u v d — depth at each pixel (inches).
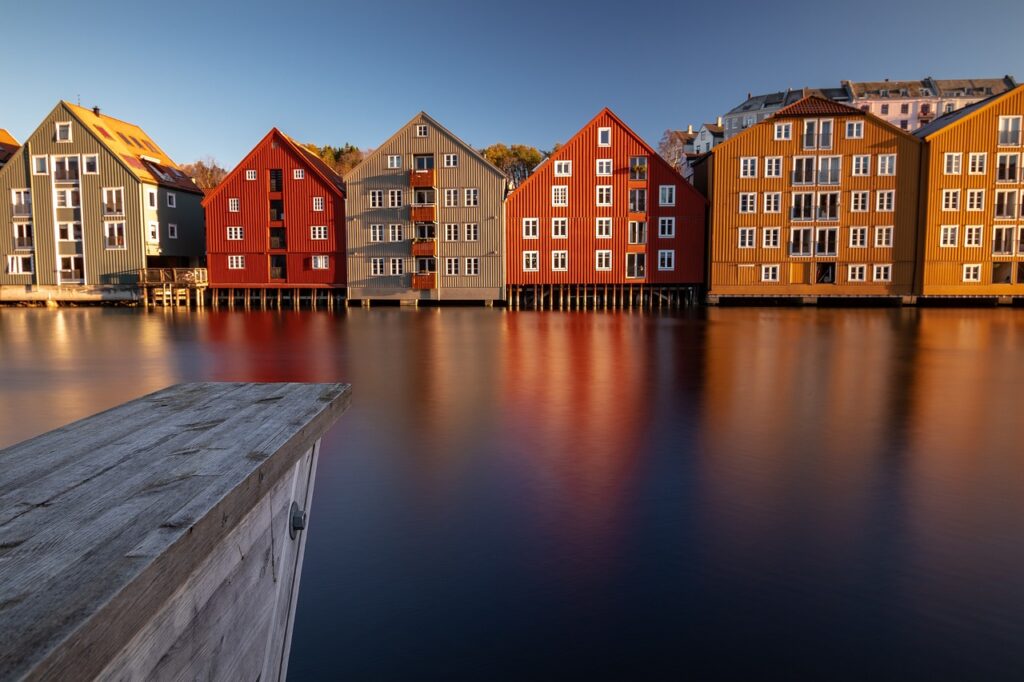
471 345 999.6
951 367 764.0
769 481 359.3
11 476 77.0
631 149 1809.8
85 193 1883.6
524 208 1840.6
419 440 442.0
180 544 60.9
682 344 1002.1
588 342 1034.1
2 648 41.9
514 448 423.2
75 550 57.1
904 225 1744.6
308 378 698.2
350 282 1887.3
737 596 235.8
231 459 84.9
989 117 1692.9
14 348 971.3
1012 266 1717.5
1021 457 403.5
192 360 839.1
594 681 189.6
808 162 1765.5
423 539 283.0
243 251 1909.4
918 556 266.7
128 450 88.7
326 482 356.8
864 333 1144.8
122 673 58.5
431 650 203.2
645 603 230.7
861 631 213.5
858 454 410.0
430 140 1846.7
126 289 1895.9
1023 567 257.4
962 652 202.5
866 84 3784.5
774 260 1791.3
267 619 101.0
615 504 324.2
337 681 187.6
